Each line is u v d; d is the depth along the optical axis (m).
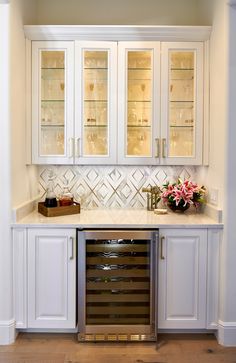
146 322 2.90
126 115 3.24
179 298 2.90
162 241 2.86
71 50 3.17
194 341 2.91
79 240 2.82
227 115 2.80
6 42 2.74
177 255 2.88
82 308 2.86
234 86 2.78
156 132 3.23
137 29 3.12
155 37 3.17
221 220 2.88
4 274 2.83
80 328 2.87
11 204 2.83
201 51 3.19
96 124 3.29
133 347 2.82
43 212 3.18
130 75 3.26
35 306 2.88
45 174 3.56
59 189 3.56
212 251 2.88
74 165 3.55
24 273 2.87
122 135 3.23
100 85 3.28
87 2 3.52
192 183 3.34
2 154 2.79
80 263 2.83
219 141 2.94
